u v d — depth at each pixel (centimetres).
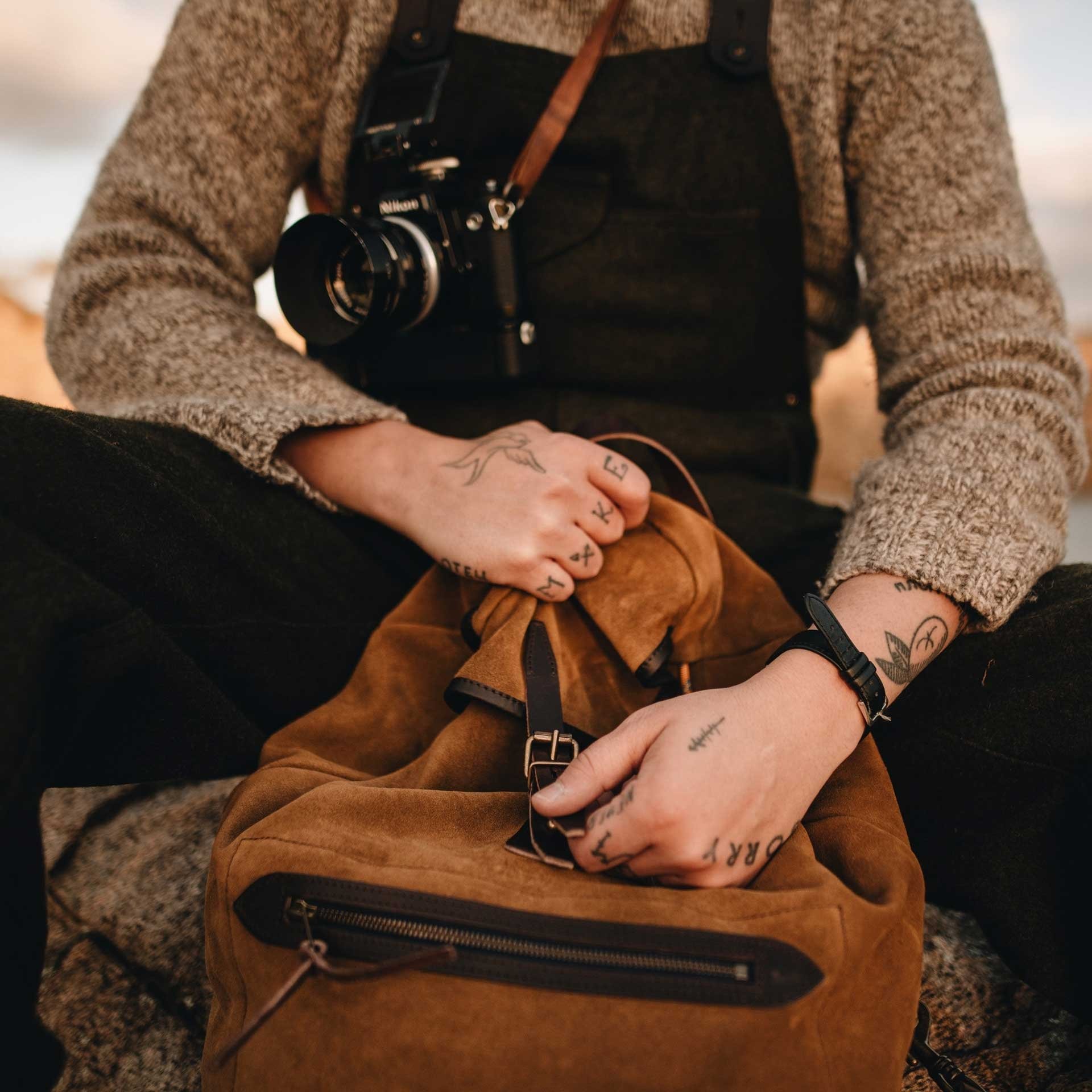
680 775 57
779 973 53
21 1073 54
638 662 76
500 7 109
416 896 56
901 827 67
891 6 105
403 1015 53
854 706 68
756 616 85
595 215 108
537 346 106
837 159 108
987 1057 77
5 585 55
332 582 91
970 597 74
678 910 56
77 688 60
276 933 57
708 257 110
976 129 105
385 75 110
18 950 54
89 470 67
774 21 107
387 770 78
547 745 70
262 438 85
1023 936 70
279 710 86
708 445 111
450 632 84
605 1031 52
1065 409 91
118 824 114
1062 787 70
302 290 92
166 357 97
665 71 107
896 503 83
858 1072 55
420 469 88
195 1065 79
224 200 113
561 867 59
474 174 110
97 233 107
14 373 351
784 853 62
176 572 73
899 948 59
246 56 111
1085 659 70
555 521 77
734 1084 51
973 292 100
